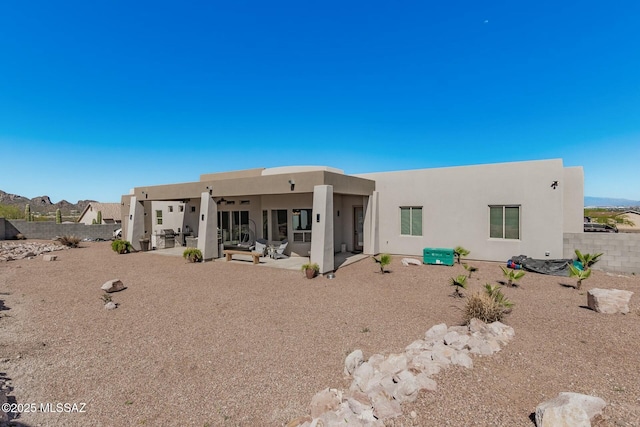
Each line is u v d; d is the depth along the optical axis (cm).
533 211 1185
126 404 396
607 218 2911
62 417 373
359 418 336
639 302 724
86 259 1494
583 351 476
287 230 1498
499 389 373
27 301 827
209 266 1274
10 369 477
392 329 610
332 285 959
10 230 2386
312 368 474
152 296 867
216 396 411
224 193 1358
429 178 1395
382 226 1515
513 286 902
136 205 1731
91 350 543
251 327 637
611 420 306
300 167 1570
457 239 1340
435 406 345
